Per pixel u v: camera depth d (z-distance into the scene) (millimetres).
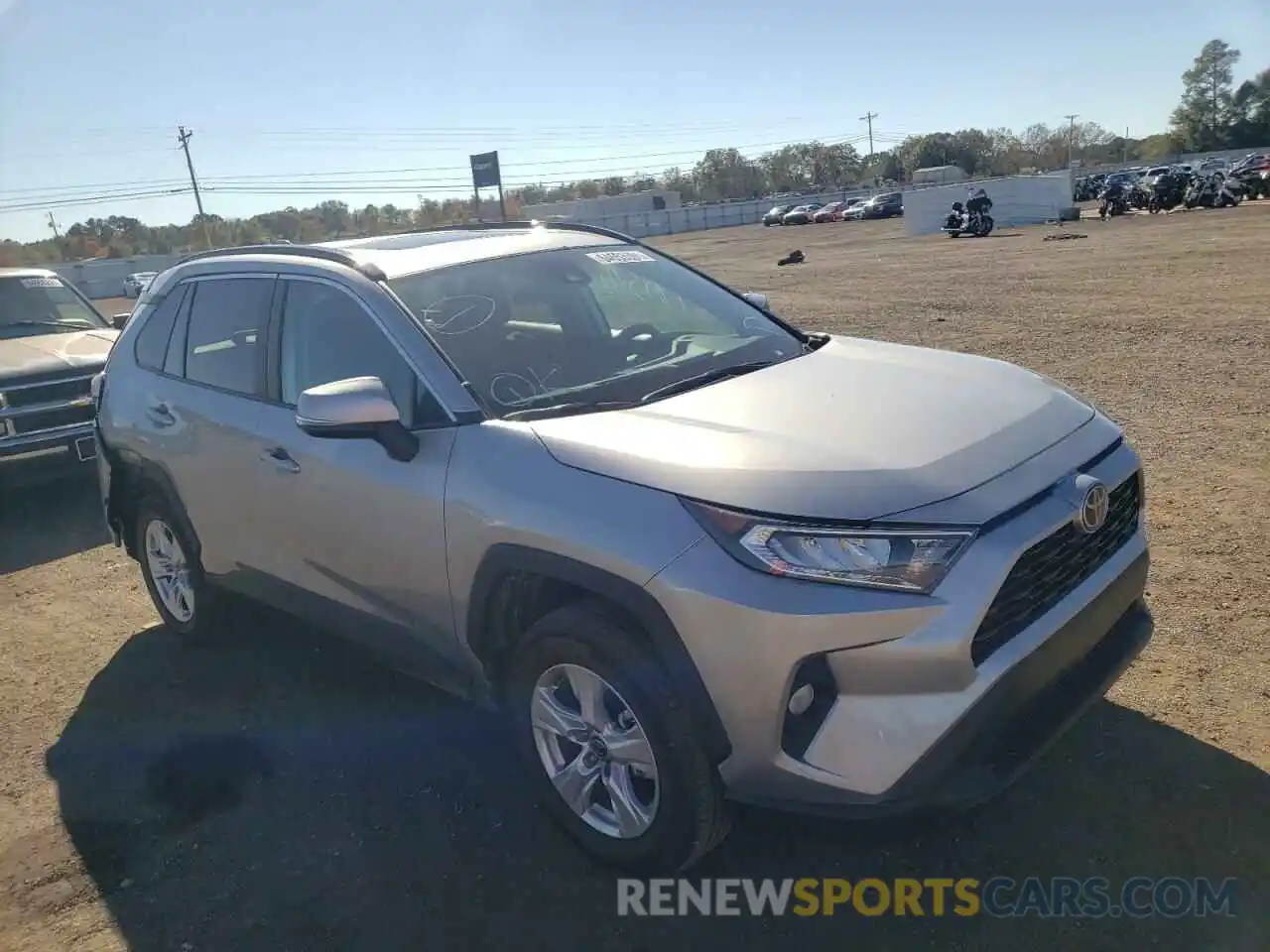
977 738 2555
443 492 3162
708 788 2738
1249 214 30422
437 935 2877
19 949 2945
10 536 7055
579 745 3043
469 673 3381
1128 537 3189
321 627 3965
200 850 3334
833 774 2545
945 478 2682
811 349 4023
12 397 7254
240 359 4137
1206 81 107562
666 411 3133
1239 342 9844
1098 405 7848
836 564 2510
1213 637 4086
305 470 3672
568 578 2830
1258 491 5641
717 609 2543
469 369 3398
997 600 2572
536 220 4844
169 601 4922
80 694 4527
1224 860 2902
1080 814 3137
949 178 93438
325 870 3186
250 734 4039
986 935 2721
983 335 11695
